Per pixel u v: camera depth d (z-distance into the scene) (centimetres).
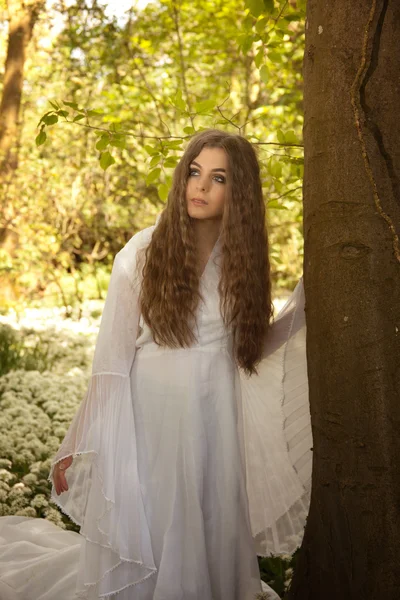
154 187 1250
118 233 1461
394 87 215
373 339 216
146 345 260
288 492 277
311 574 238
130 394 257
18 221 1181
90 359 771
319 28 226
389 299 216
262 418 275
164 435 254
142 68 960
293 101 823
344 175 219
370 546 220
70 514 264
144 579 249
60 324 950
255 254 261
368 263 217
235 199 257
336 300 222
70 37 957
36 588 287
